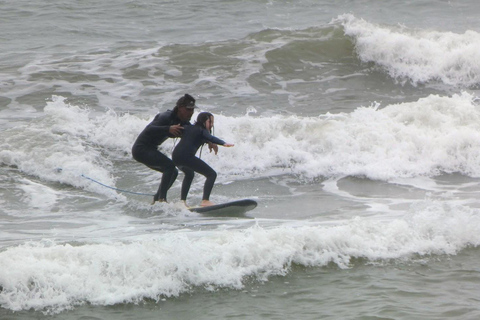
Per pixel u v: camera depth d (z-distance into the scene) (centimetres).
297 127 4728
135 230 3114
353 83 6344
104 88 5928
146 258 2392
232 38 7625
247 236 2669
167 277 2355
